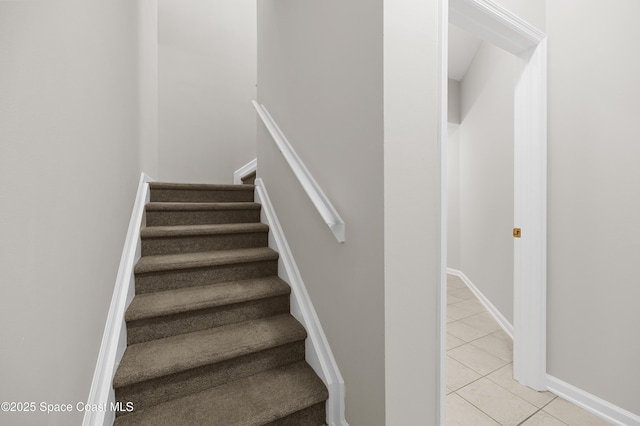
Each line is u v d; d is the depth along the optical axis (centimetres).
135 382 111
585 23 147
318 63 142
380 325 101
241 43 351
